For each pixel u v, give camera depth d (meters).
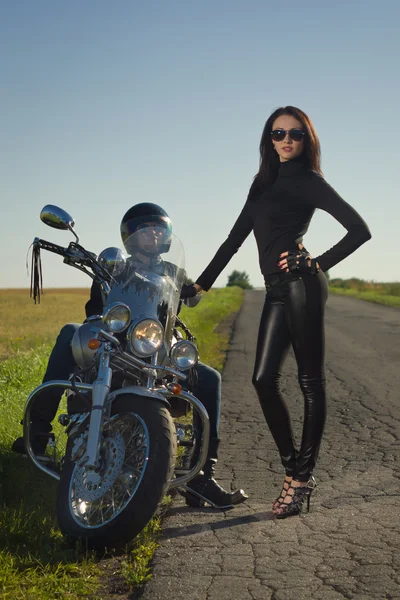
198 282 4.82
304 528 4.10
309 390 4.42
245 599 3.14
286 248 4.42
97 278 4.27
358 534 3.95
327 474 5.39
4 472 4.86
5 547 3.58
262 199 4.51
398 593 3.17
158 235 4.24
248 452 6.20
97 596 3.20
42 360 9.89
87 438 3.86
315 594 3.17
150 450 3.66
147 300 4.04
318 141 4.50
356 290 58.09
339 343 16.25
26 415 4.20
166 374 4.08
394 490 4.88
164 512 4.47
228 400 9.02
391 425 7.31
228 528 4.13
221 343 16.48
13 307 37.59
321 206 4.38
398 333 18.91
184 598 3.16
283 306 4.46
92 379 4.10
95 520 3.75
